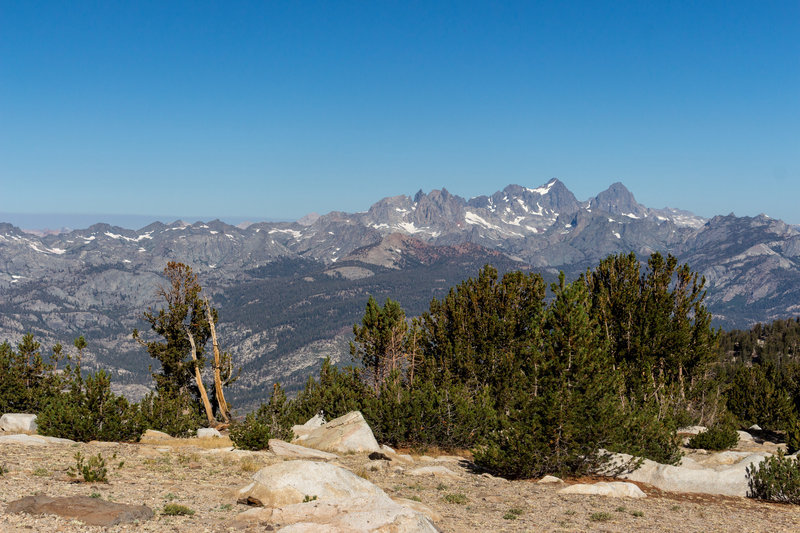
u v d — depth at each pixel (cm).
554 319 2447
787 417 4500
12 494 1337
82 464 1697
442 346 4197
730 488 2164
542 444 2314
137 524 1182
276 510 1266
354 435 2920
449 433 3153
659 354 4094
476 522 1545
